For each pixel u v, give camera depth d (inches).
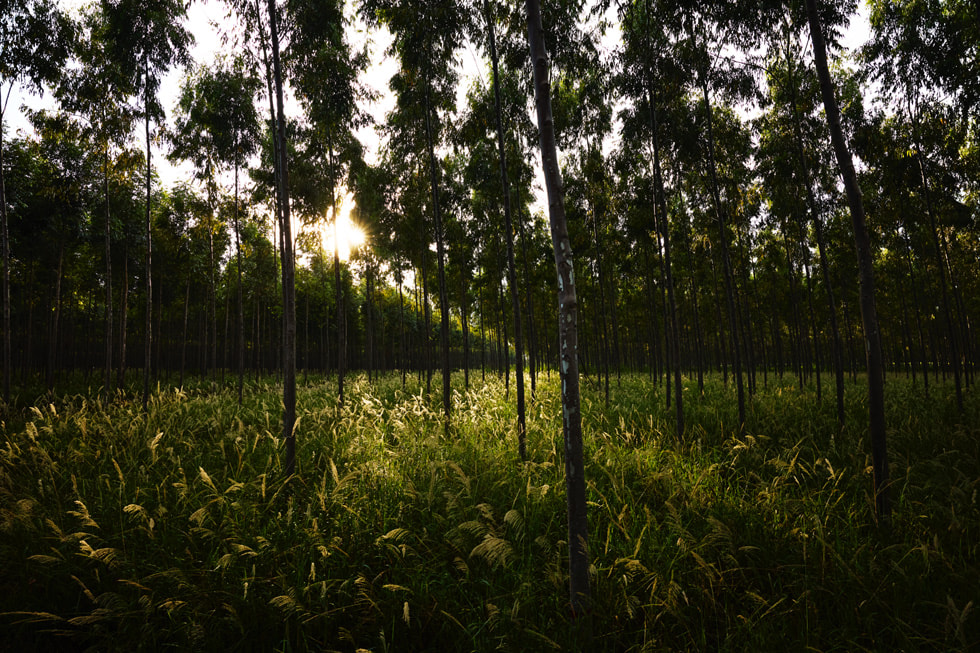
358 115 391.9
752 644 109.7
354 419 346.9
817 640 110.4
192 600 123.2
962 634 96.7
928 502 173.6
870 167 396.2
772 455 254.5
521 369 283.7
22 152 562.3
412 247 579.8
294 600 115.3
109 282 471.5
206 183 528.4
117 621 123.6
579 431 119.0
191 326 1203.9
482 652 110.9
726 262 329.7
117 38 388.2
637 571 131.3
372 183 518.6
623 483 187.2
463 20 303.3
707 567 124.1
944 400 432.8
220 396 545.0
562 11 292.8
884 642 112.0
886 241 524.1
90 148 465.1
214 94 458.3
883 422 164.4
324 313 1217.4
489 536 136.5
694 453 259.1
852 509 177.3
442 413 369.1
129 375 960.3
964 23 298.5
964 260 552.4
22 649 120.3
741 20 287.0
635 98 340.5
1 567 138.3
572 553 116.4
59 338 971.9
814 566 134.1
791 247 579.8
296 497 194.9
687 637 116.0
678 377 298.7
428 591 130.7
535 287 704.4
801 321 791.7
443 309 385.1
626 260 613.6
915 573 130.0
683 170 392.8
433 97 374.3
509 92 357.1
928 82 329.7
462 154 499.2
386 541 152.1
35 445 252.2
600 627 116.9
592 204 529.3
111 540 153.7
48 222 599.5
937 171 382.6
